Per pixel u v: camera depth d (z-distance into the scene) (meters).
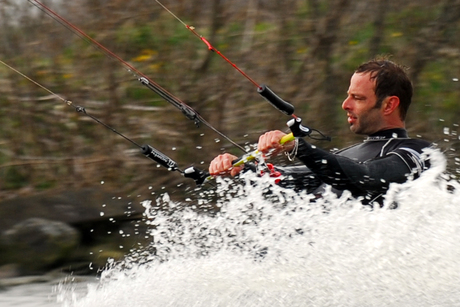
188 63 30.12
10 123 30.78
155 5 30.39
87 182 29.38
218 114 29.75
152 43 30.47
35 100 30.56
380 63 15.15
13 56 30.62
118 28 30.38
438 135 29.81
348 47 30.28
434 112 30.16
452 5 30.14
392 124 15.08
